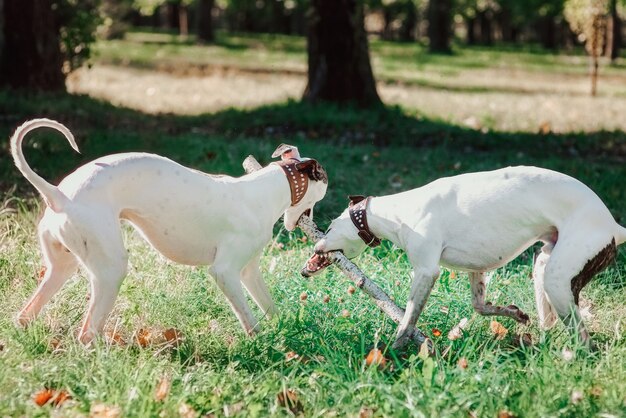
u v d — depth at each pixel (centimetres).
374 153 1212
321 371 488
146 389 469
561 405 455
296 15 6006
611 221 539
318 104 1619
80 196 513
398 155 1229
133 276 648
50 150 1112
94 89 1933
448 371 484
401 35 5709
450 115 1616
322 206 909
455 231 546
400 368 492
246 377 509
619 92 2317
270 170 578
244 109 1595
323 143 1341
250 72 2567
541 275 575
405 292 646
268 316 595
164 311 592
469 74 2819
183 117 1549
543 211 537
